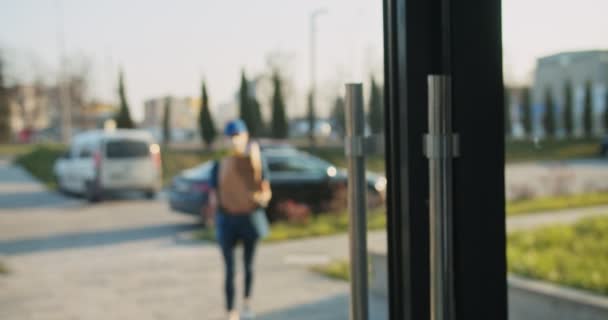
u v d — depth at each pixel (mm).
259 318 5273
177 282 6828
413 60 1312
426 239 1331
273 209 11102
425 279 1333
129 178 16062
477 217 1337
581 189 15453
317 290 6258
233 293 5047
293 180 11234
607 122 43125
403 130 1326
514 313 4625
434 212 1277
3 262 8086
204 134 28609
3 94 49375
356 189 1410
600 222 8383
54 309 5719
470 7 1319
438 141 1265
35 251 9031
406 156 1316
